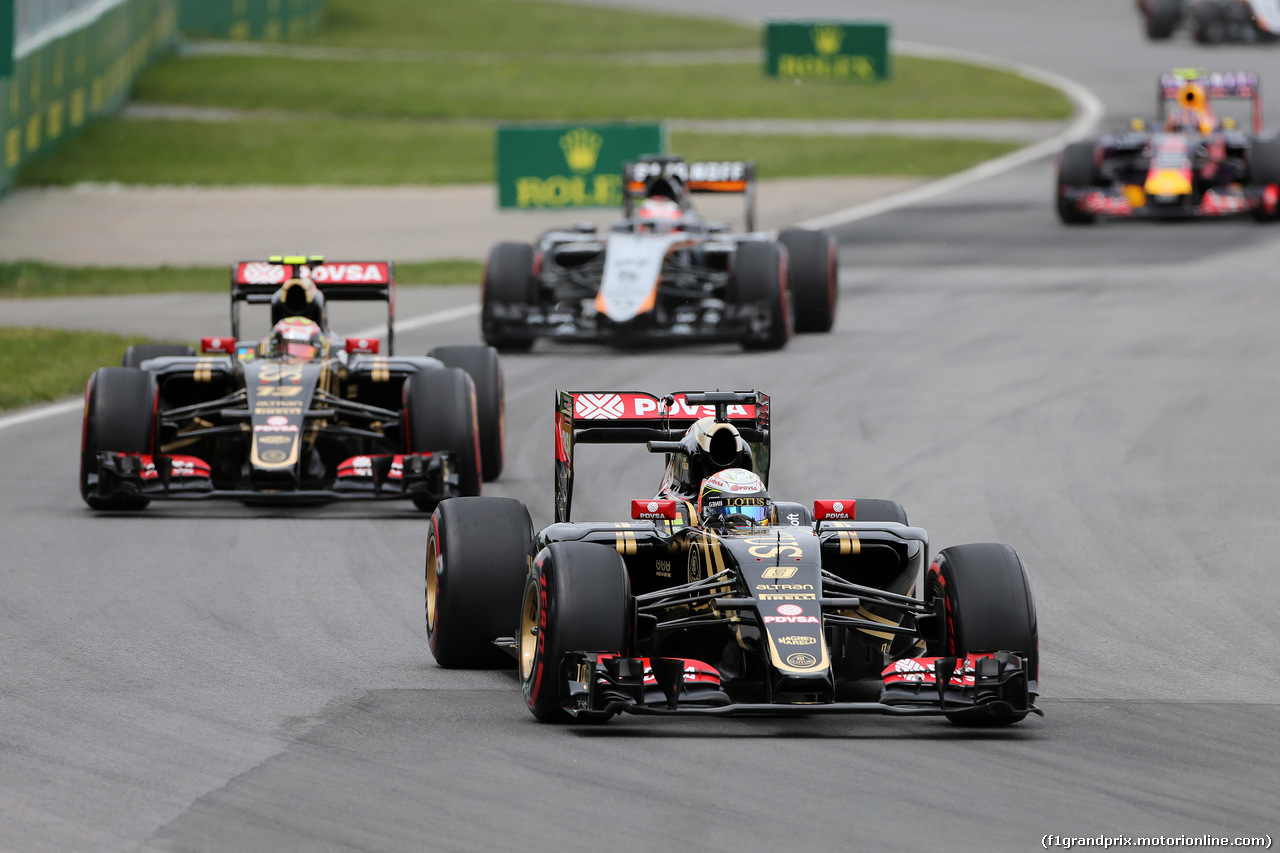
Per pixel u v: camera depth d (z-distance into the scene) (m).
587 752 28.52
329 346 53.78
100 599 40.25
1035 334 82.00
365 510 51.88
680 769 27.59
